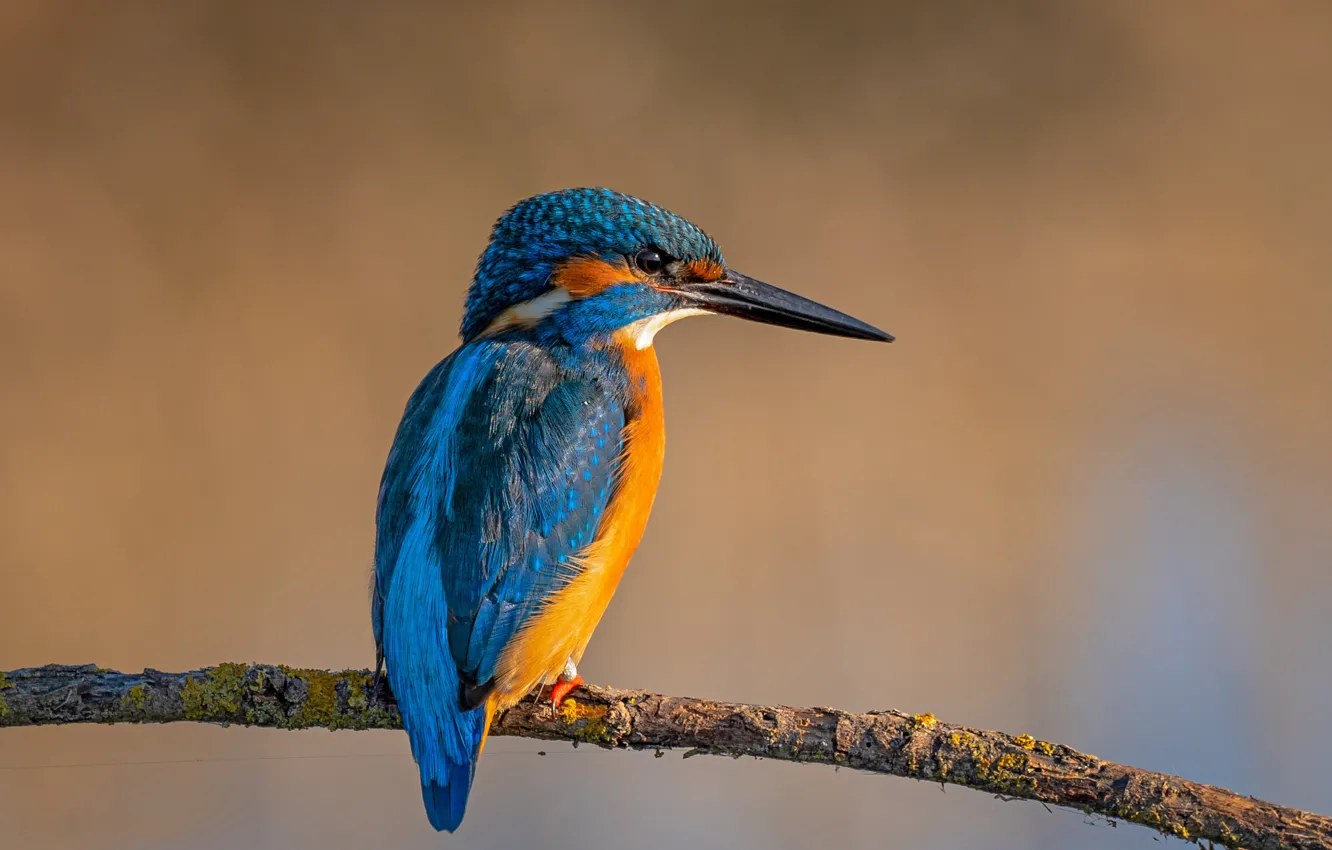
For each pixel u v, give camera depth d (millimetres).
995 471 13383
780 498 13281
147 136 15078
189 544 12500
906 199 15609
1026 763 6023
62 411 13125
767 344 14320
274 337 13992
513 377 7160
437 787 6188
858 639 12148
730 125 15992
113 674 6410
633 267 7832
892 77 16375
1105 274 15117
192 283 14164
